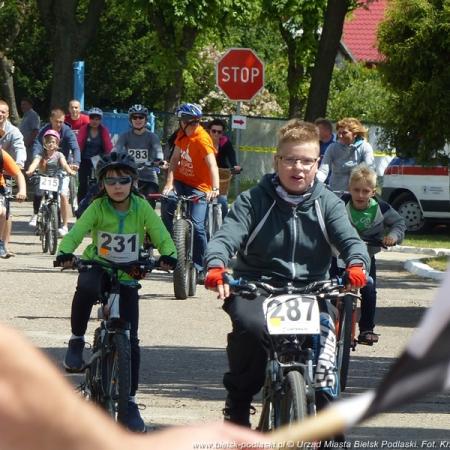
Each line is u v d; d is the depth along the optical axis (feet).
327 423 11.51
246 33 433.48
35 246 159.63
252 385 48.83
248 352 47.80
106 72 414.00
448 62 167.63
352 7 189.98
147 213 59.21
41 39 415.23
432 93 167.02
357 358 84.94
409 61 168.35
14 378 10.71
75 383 69.72
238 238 48.65
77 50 257.96
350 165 125.08
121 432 11.14
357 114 369.71
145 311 106.11
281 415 45.01
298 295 47.67
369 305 79.30
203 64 408.05
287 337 47.16
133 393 57.26
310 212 49.44
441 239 200.03
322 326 49.03
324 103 187.73
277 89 426.51
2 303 106.63
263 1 302.04
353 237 49.26
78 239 58.65
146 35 415.23
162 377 75.00
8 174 138.51
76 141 159.74
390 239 76.74
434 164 172.35
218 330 96.73
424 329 11.44
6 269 131.95
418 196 205.46
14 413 10.68
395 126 171.32
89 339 87.25
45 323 96.12
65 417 10.80
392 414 64.64
